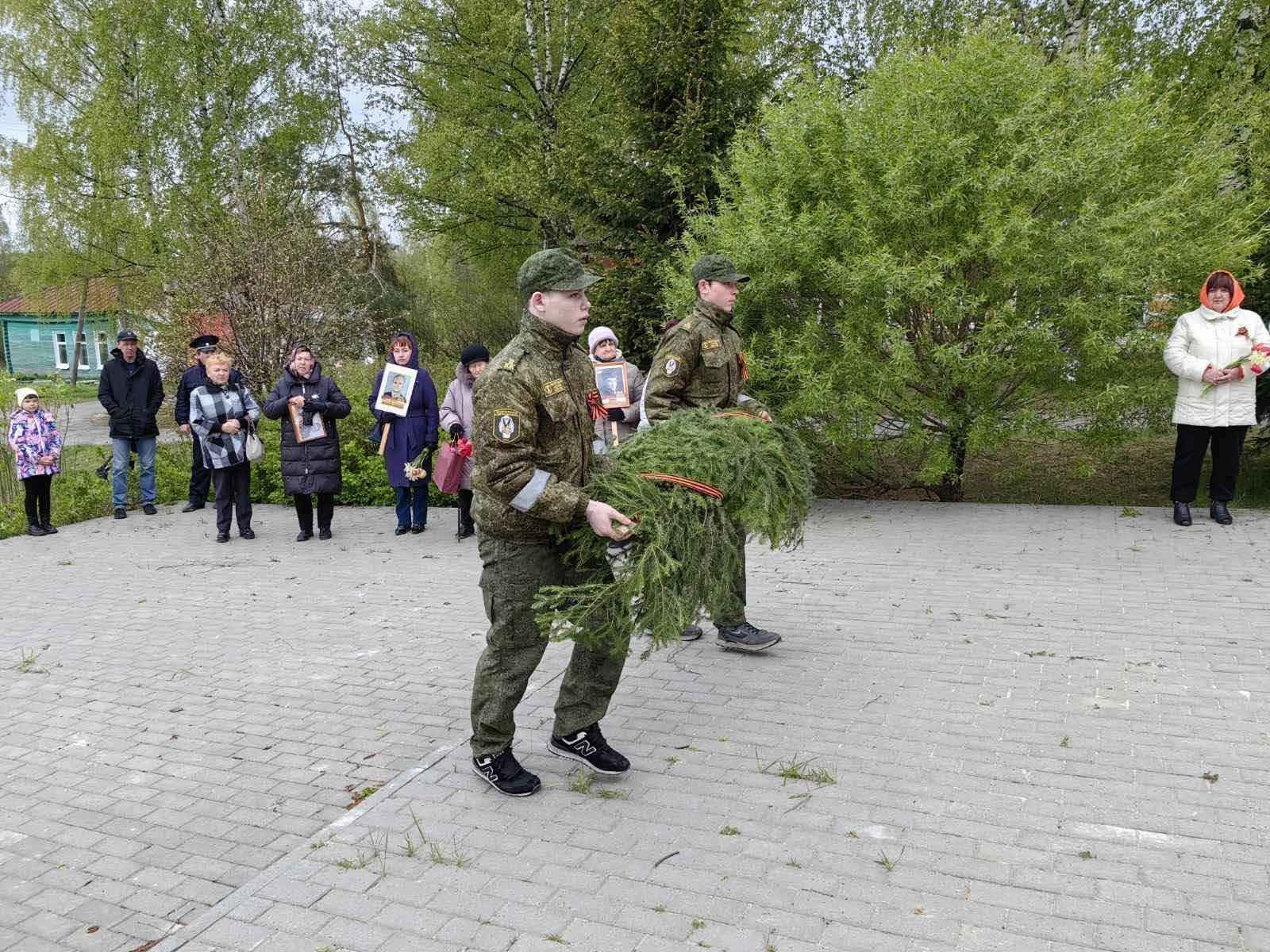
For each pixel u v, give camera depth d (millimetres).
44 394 12453
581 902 2975
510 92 20562
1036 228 7902
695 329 4816
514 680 3613
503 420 3295
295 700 5000
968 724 4203
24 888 3281
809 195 8859
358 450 11555
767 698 4617
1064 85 8945
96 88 25859
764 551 7535
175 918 3074
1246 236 8391
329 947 2809
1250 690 4434
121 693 5219
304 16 26281
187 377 11305
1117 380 8258
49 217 25922
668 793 3689
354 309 17922
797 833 3342
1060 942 2682
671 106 11789
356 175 25297
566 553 3553
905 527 8188
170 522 10680
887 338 8195
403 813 3596
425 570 7867
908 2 18625
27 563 8789
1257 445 9484
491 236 21156
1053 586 6219
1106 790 3553
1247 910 2793
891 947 2689
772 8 17031
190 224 22375
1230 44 12766
